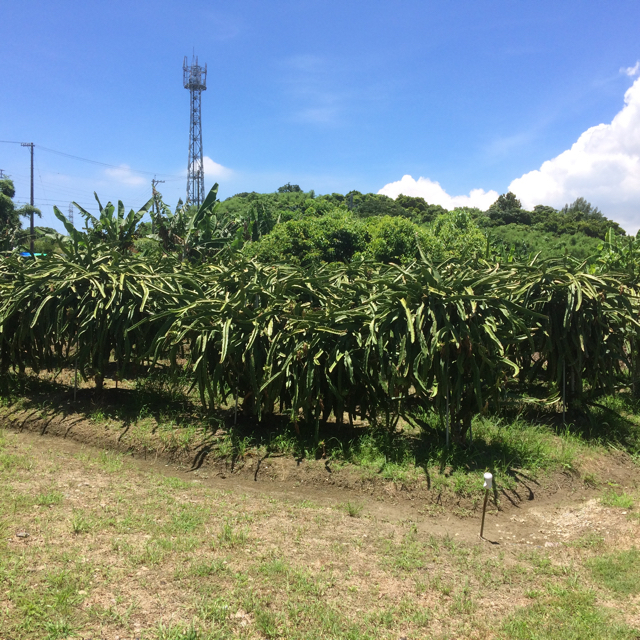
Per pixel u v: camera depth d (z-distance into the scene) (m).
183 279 6.75
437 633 2.89
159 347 6.30
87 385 7.95
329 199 57.75
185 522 4.06
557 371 6.43
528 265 6.60
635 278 6.90
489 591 3.35
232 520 4.18
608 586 3.42
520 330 5.53
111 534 3.81
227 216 18.64
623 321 6.57
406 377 5.29
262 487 5.02
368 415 6.03
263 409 6.04
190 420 6.29
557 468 5.28
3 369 7.40
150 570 3.35
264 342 5.91
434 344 4.97
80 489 4.65
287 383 5.55
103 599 3.01
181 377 7.44
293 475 5.11
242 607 3.02
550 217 58.56
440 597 3.25
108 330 6.79
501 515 4.53
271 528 4.07
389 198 60.84
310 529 4.09
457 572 3.56
